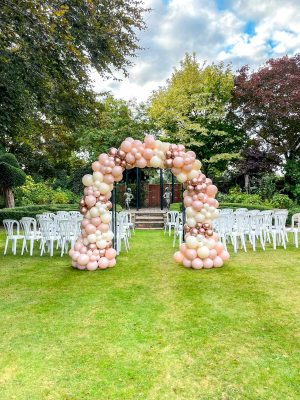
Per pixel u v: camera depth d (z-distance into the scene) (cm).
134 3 595
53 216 768
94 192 525
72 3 495
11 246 760
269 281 446
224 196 1373
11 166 1195
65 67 579
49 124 884
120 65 637
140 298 382
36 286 434
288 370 230
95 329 298
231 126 1418
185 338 279
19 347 266
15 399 202
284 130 1298
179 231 757
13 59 520
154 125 1552
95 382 218
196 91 1385
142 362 242
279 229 694
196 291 405
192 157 525
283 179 1391
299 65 1278
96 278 473
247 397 202
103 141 1493
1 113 621
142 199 1712
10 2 401
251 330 293
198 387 212
